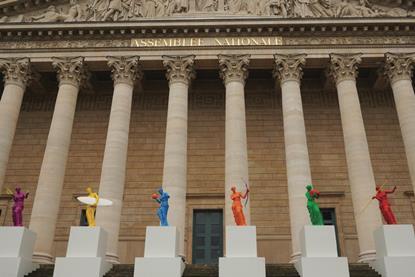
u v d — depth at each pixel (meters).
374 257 25.28
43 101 39.59
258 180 36.12
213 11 35.50
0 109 32.22
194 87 39.88
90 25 34.22
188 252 33.50
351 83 32.69
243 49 33.97
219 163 36.97
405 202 34.94
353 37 34.28
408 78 32.91
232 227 20.50
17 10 36.09
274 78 36.06
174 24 33.97
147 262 19.75
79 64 33.81
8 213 35.34
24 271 20.77
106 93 39.91
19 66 33.91
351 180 29.78
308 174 29.45
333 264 19.33
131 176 36.72
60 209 35.56
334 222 34.72
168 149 30.61
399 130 37.66
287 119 31.48
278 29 34.16
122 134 31.28
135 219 35.06
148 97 39.66
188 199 35.44
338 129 37.91
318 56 33.62
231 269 19.36
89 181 36.66
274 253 33.34
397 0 35.12
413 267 19.27
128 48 34.19
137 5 35.69
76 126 38.75
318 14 34.81
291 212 28.62
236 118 31.44
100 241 20.91
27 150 37.84
